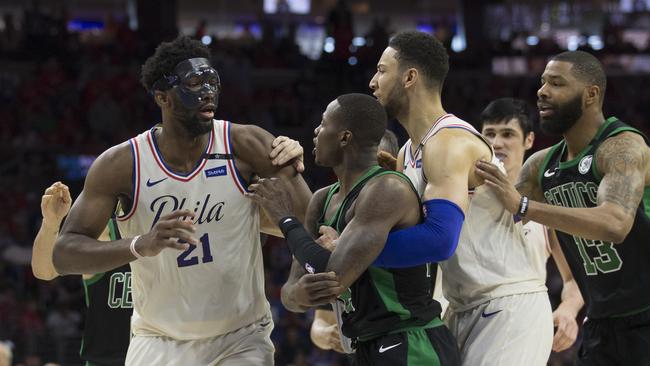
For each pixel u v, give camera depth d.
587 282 5.74
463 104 22.97
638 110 23.62
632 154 5.30
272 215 4.76
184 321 5.18
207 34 26.75
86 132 20.11
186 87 4.92
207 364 5.22
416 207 4.60
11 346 11.78
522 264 5.38
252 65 23.88
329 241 4.56
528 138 6.64
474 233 5.28
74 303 15.00
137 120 20.64
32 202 17.81
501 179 4.96
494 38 28.20
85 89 21.06
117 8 28.33
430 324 4.70
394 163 5.45
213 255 5.12
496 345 5.15
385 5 31.14
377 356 4.60
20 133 19.84
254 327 5.33
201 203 5.08
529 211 4.98
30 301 14.92
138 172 5.05
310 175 19.77
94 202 5.03
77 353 13.04
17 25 26.89
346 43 23.45
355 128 4.64
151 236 4.61
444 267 5.37
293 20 29.91
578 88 5.46
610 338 5.68
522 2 29.77
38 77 21.28
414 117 5.07
